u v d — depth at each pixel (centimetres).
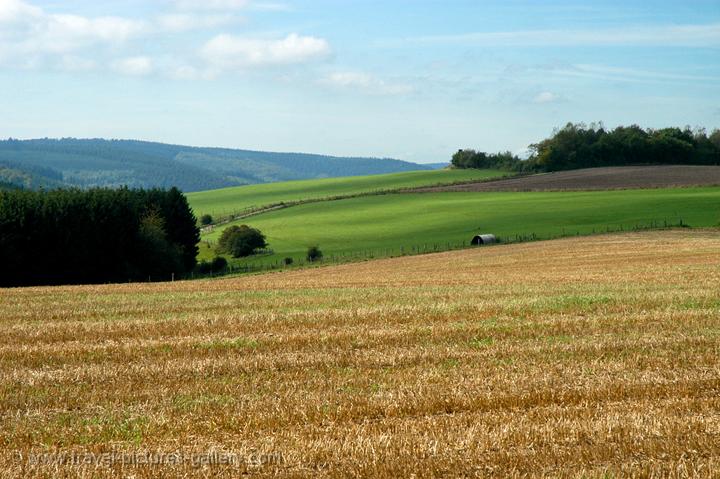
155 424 1572
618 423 1477
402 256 9862
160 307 3734
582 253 8181
